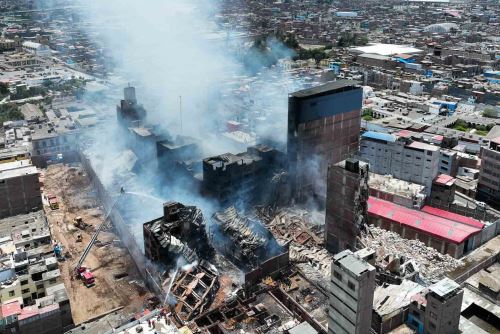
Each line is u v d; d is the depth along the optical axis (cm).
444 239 18975
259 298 15850
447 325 13775
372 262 15788
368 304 12812
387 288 15738
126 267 18662
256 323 14825
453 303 13600
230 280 16925
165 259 16788
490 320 15262
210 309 15288
